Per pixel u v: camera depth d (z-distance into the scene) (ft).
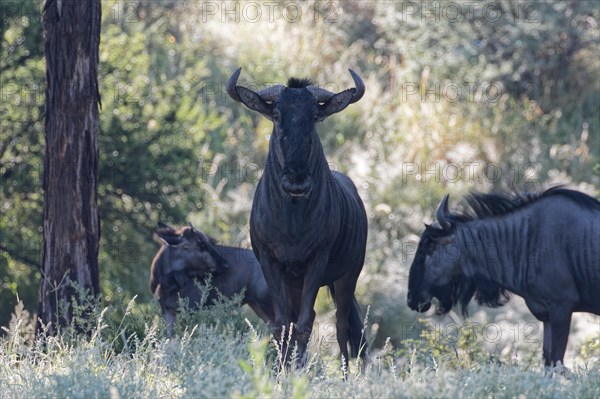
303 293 95.35
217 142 219.82
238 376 67.56
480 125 259.19
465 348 110.52
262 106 91.15
